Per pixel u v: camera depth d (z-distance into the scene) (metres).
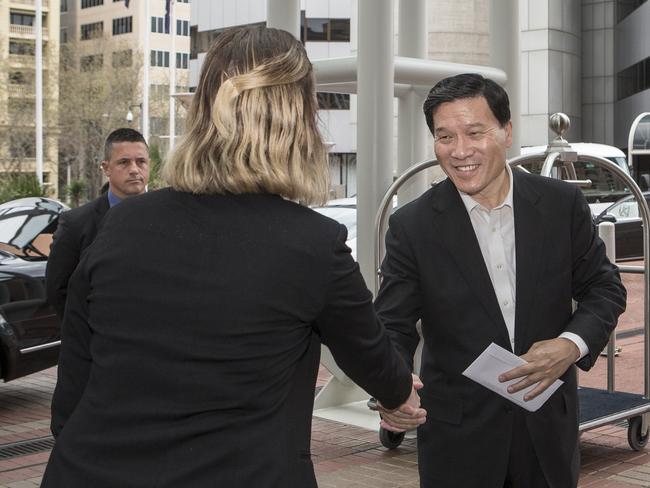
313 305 1.76
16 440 6.23
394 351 1.95
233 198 1.79
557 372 2.59
